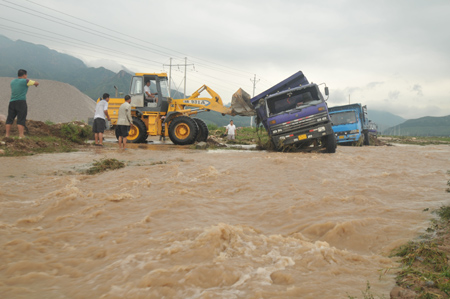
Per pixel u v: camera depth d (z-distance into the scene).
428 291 1.76
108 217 3.38
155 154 9.51
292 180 5.61
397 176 6.06
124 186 4.93
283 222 3.29
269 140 12.77
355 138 17.47
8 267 2.13
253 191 4.75
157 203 3.95
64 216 3.38
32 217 3.33
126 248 2.47
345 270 2.09
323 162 8.10
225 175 6.05
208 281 1.87
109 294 1.73
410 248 2.43
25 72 9.26
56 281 1.94
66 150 9.38
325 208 3.76
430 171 6.81
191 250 2.32
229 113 15.22
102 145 11.75
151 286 1.80
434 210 3.59
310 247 2.45
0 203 3.77
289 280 1.90
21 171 5.79
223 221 3.30
